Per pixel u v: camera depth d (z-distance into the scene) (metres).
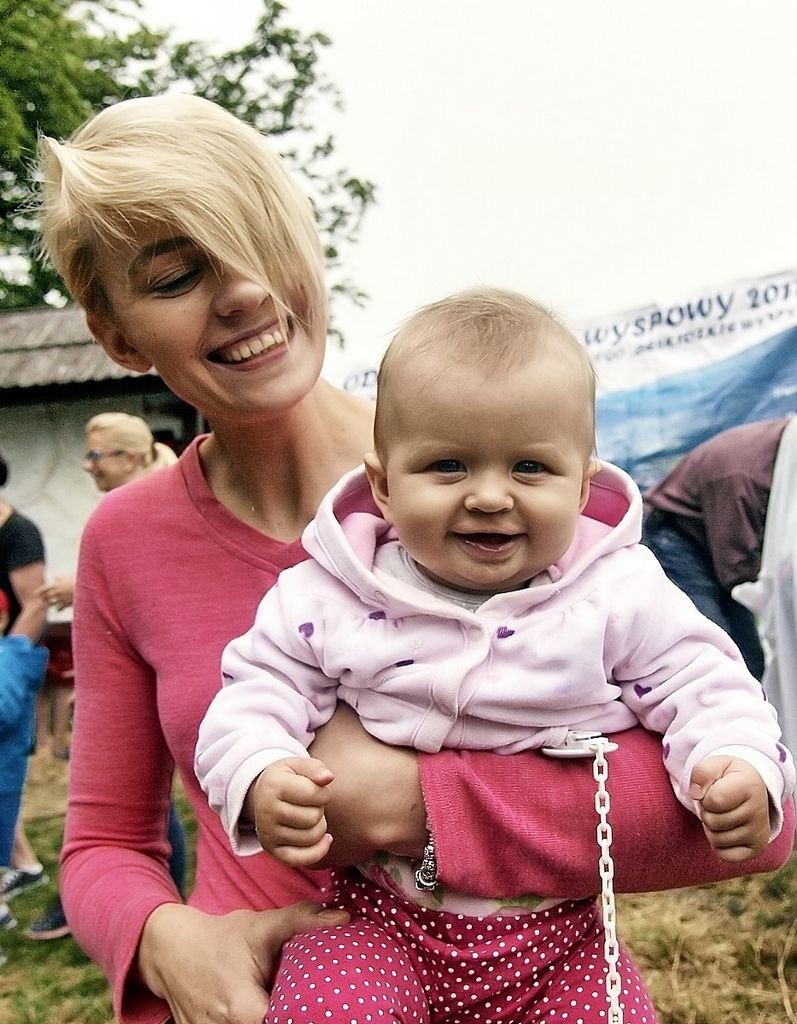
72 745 1.72
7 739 4.08
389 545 1.46
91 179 1.40
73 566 10.28
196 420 10.10
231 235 1.39
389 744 1.26
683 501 5.05
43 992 3.76
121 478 5.09
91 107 13.72
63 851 1.66
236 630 1.54
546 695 1.24
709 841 1.15
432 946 1.21
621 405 5.49
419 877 1.21
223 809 1.22
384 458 1.36
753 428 4.88
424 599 1.30
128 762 1.65
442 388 1.25
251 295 1.41
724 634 1.30
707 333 5.34
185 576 1.58
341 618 1.32
